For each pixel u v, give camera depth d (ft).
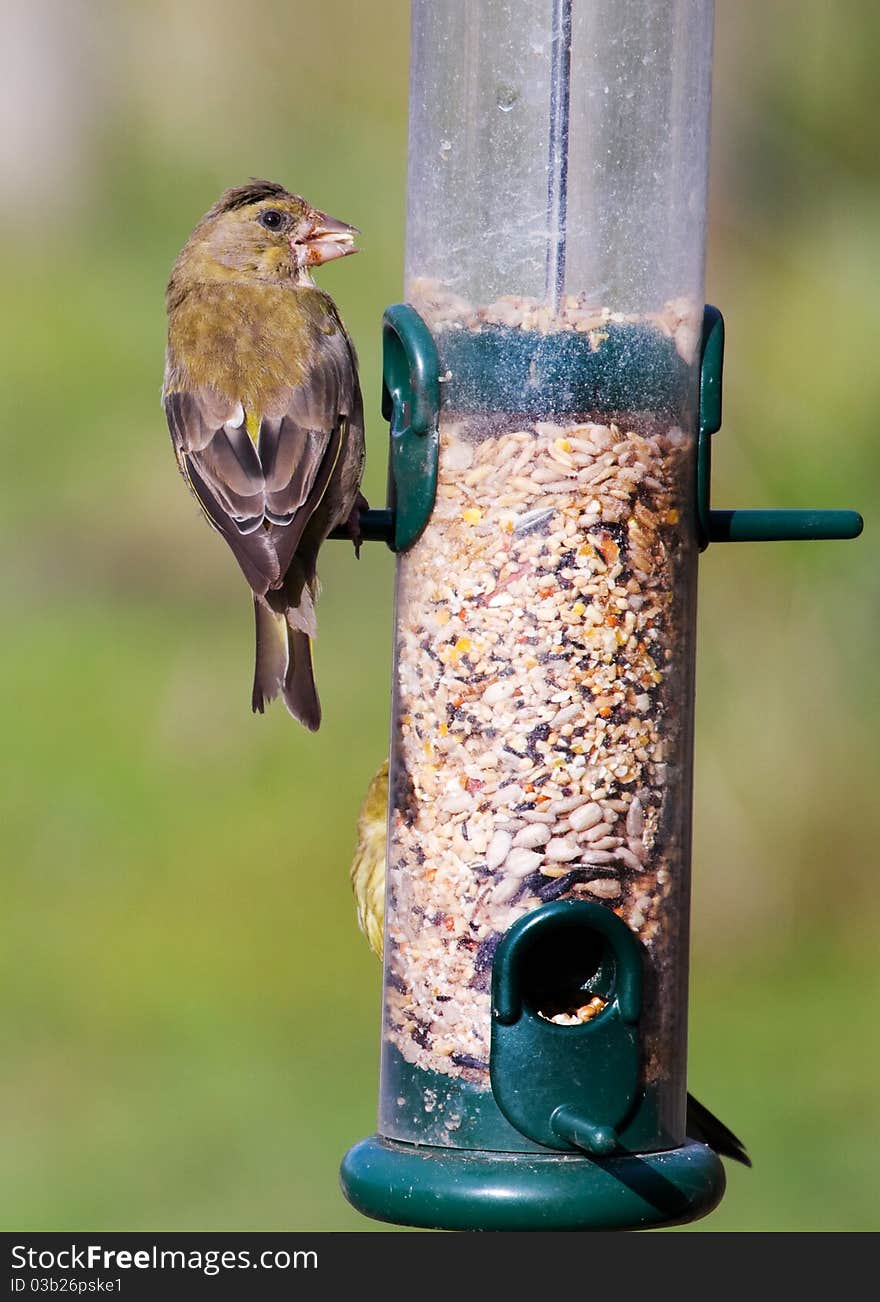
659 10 26.40
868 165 42.80
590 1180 24.26
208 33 59.36
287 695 28.94
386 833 27.71
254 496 29.55
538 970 25.61
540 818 25.32
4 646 57.21
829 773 47.19
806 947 47.70
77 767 55.36
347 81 56.08
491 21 26.35
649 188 26.27
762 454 41.32
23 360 60.18
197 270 32.76
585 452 25.80
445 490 25.99
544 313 25.99
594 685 25.57
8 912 52.26
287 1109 46.24
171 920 52.34
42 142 63.10
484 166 26.27
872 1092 44.98
